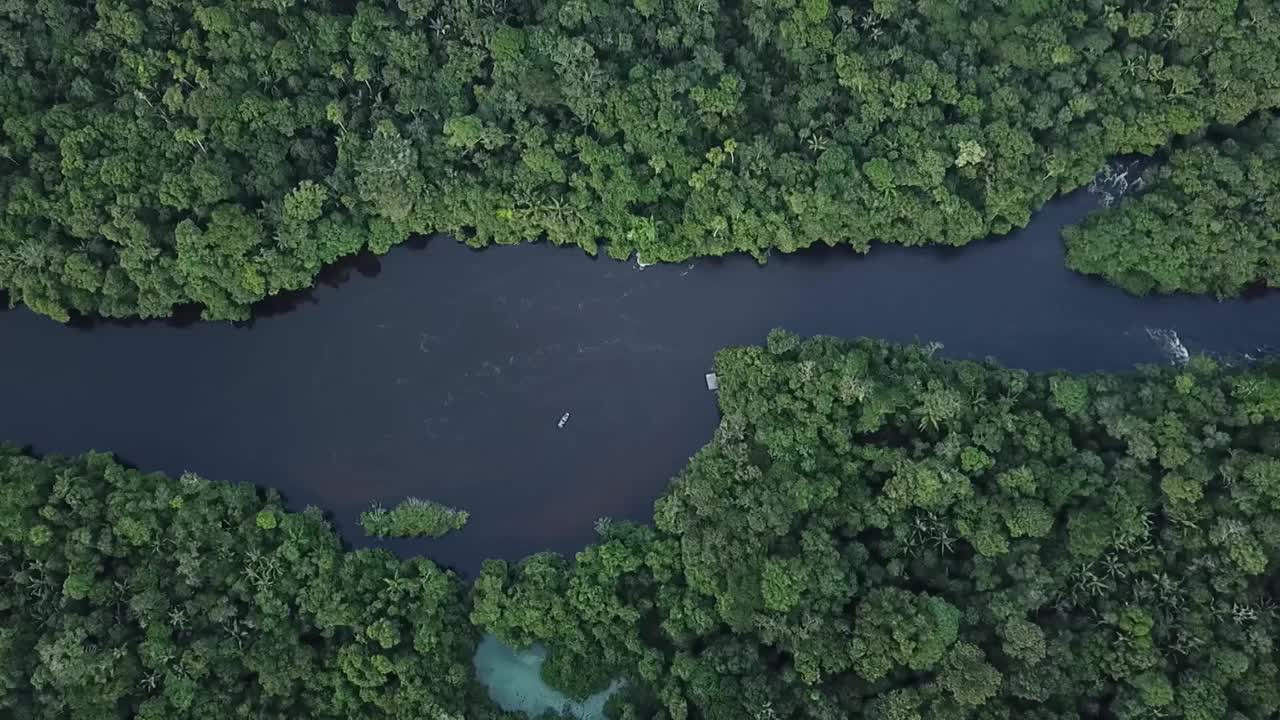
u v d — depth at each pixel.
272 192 93.12
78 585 82.94
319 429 97.44
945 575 86.31
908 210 94.81
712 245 96.19
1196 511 84.44
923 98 93.50
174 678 82.06
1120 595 84.06
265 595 85.31
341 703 83.25
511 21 97.19
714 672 83.31
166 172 90.56
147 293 93.31
